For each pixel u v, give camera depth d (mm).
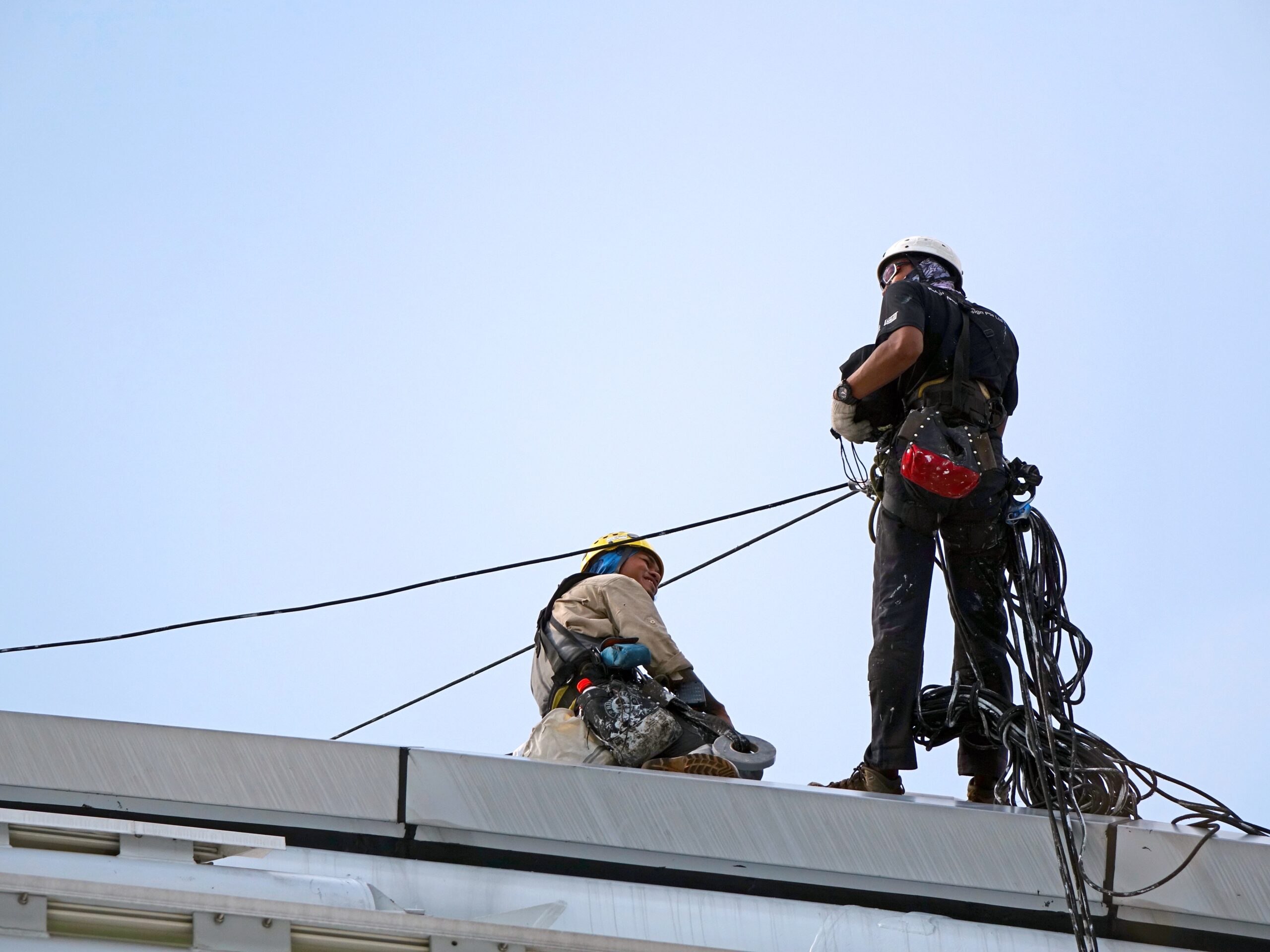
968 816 17203
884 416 22156
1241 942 17094
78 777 16375
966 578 21938
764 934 16484
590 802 16828
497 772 16844
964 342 21875
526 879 16609
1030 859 17094
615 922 16359
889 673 20609
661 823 16797
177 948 14586
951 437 21078
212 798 16469
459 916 16234
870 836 16984
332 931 14977
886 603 21078
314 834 16578
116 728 16578
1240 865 17078
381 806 16625
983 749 21953
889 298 21938
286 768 16656
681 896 16656
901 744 20562
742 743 20547
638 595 22062
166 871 15133
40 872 14734
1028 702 20047
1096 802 19578
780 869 16938
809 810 17031
